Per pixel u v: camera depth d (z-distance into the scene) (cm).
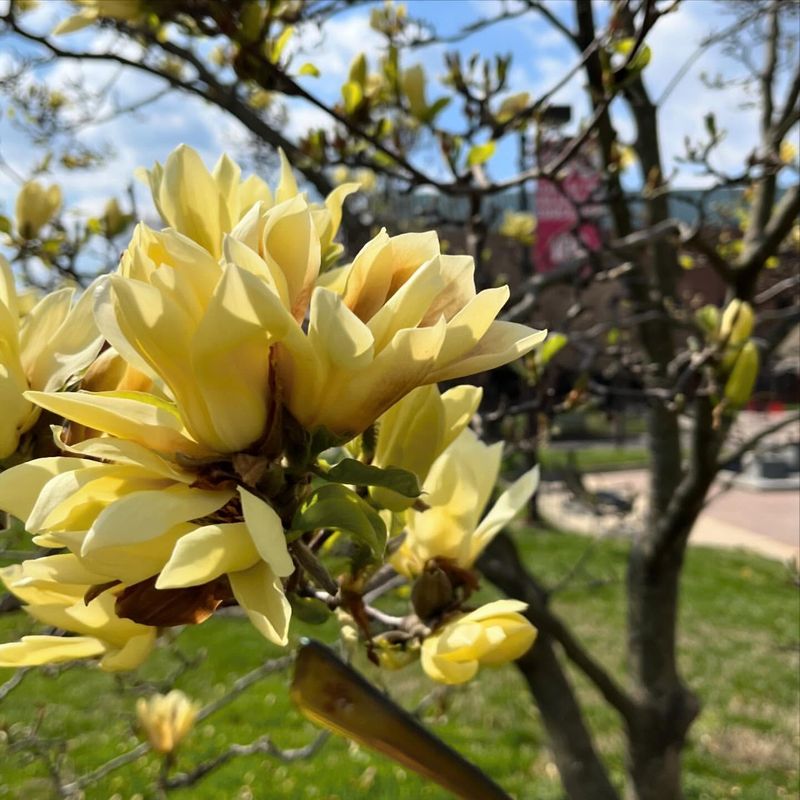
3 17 102
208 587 30
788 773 234
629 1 94
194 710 111
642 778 132
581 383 103
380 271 32
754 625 364
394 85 111
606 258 124
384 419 40
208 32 89
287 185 37
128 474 29
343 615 50
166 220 36
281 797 214
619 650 316
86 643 39
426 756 37
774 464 739
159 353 28
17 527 47
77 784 106
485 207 200
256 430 30
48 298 40
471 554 50
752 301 113
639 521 183
